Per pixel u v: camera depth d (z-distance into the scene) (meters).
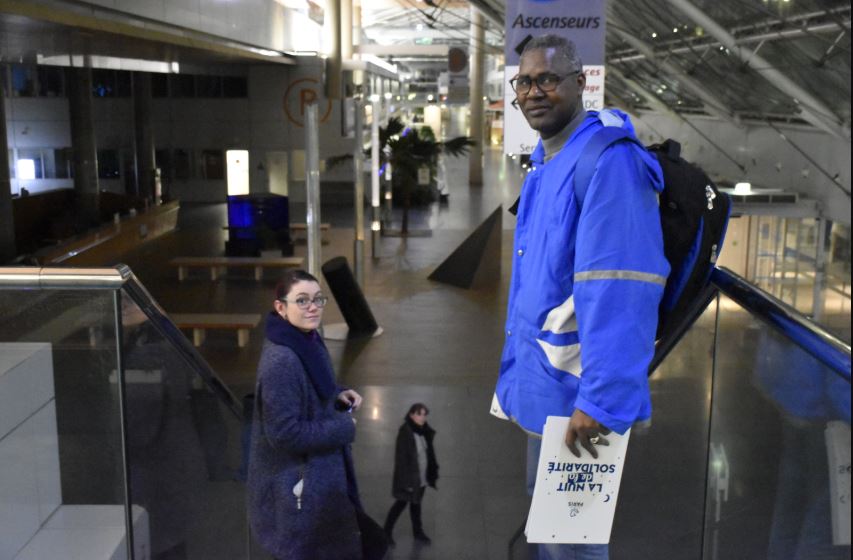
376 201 23.30
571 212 2.10
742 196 20.03
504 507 7.81
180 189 37.00
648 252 1.97
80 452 3.15
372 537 3.34
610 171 1.98
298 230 26.62
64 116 36.78
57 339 3.02
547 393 2.21
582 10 9.45
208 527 4.07
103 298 2.96
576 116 2.24
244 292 18.70
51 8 12.53
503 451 9.43
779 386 2.46
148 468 3.34
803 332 2.19
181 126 36.47
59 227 24.23
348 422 3.11
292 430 2.95
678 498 3.52
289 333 3.05
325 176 36.28
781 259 20.67
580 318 2.01
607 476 2.12
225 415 4.34
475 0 27.61
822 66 16.27
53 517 3.20
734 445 2.84
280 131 36.28
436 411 11.08
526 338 2.27
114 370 3.02
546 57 2.19
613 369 1.93
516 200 2.57
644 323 1.96
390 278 20.47
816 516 2.26
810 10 14.55
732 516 2.91
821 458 2.19
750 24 16.81
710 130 28.66
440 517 7.55
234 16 26.92
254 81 36.03
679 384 3.46
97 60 18.97
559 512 2.15
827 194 19.36
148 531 3.33
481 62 44.59
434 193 36.38
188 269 20.97
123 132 37.19
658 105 30.97
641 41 24.11
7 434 3.21
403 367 13.34
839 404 2.06
